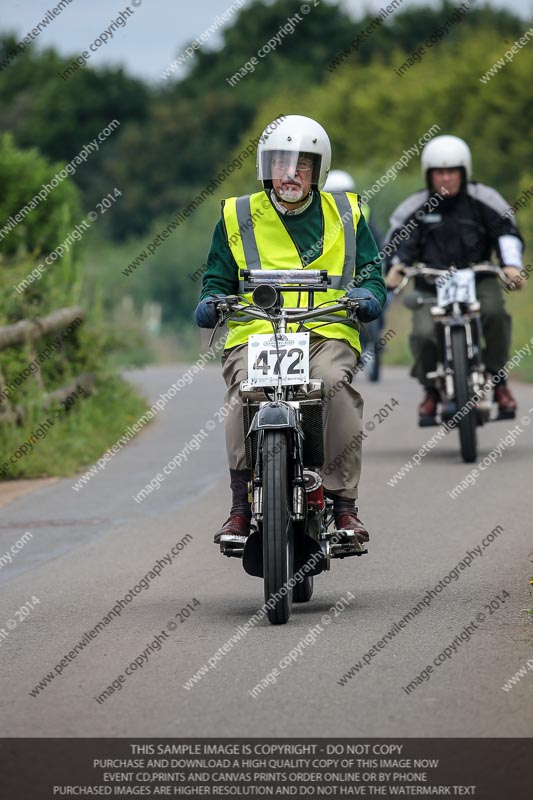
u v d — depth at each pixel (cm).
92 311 5888
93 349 5619
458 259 4009
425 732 1587
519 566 2552
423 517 3131
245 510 2272
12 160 6544
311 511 2208
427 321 3981
